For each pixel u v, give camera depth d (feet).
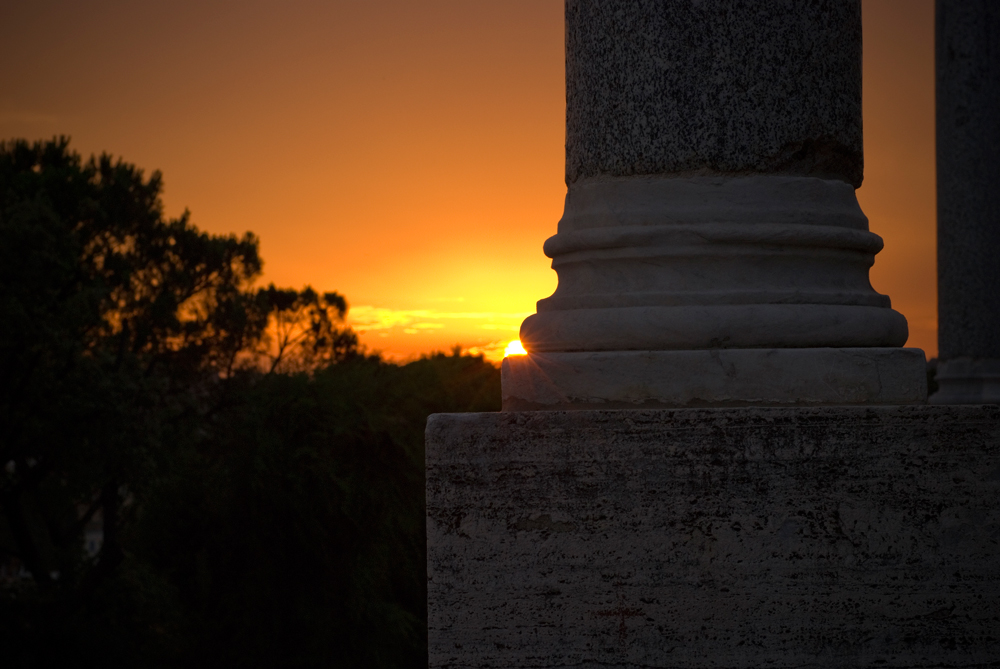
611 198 10.21
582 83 10.60
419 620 58.44
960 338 28.84
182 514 61.98
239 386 84.48
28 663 63.62
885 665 8.64
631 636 8.75
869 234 10.52
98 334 80.07
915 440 8.75
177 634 61.67
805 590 8.70
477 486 8.96
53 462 71.46
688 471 8.81
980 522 8.68
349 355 104.01
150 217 82.12
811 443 8.77
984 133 28.60
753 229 9.82
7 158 81.46
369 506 57.62
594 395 9.68
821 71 10.11
